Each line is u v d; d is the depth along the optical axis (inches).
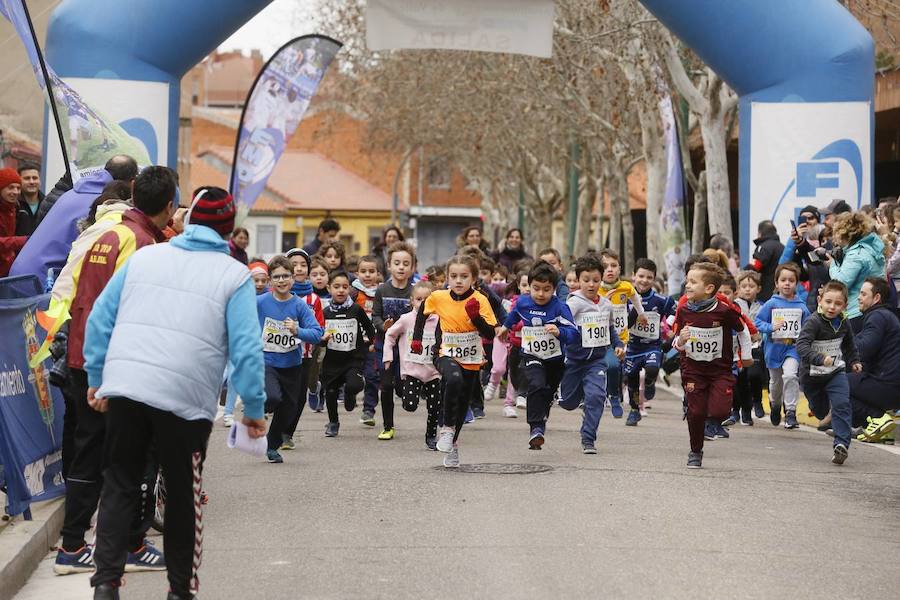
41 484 397.7
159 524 380.5
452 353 510.0
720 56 813.2
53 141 776.3
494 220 3031.5
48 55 794.2
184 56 798.5
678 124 1267.2
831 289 535.2
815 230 757.3
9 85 1040.8
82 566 344.2
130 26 783.1
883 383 617.0
